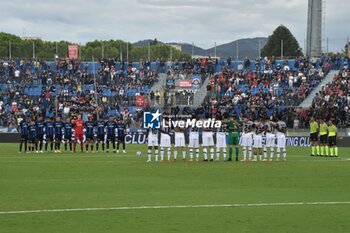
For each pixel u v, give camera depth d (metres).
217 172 37.00
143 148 62.91
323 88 84.44
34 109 81.38
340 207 23.38
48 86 90.75
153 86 93.06
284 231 18.86
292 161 46.22
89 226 19.47
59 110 83.81
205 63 95.44
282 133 47.16
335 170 38.84
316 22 99.81
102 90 90.69
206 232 18.62
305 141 72.25
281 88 89.25
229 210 22.53
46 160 45.66
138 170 38.00
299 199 25.44
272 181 32.47
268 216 21.36
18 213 21.67
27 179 32.72
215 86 88.38
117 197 25.69
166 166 40.75
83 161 44.81
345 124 72.69
